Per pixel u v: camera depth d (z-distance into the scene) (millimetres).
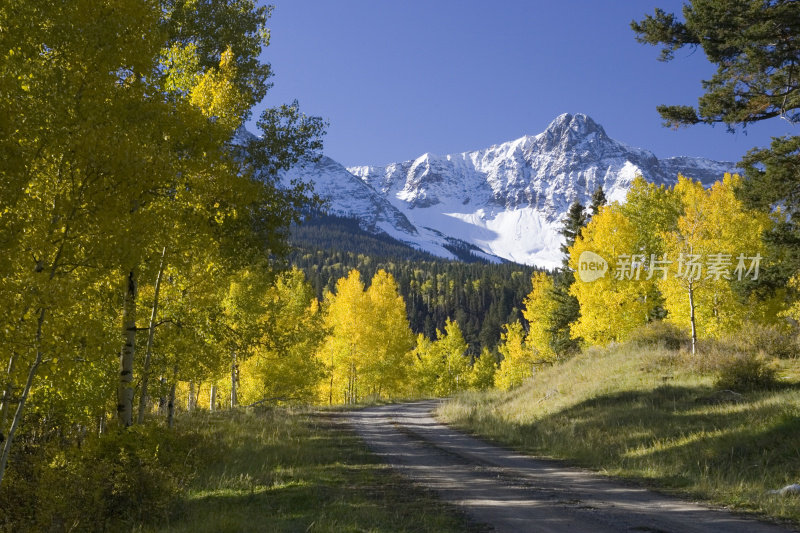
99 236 6922
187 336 12305
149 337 12172
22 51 7043
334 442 18219
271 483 11180
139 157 7059
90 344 7129
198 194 10141
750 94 15477
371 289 47531
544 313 45406
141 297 12289
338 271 193625
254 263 13078
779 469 10570
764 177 16031
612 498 9742
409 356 51844
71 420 11539
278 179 13414
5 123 6336
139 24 8016
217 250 11570
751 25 14398
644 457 13570
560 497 9906
